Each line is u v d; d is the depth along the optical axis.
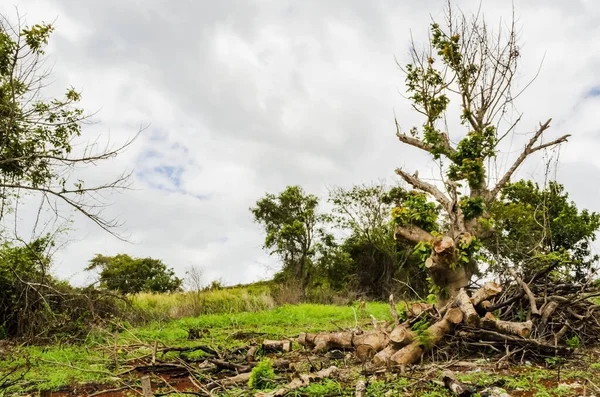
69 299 13.39
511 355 7.82
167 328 15.12
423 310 9.23
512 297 9.27
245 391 6.63
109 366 9.08
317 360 8.74
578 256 21.44
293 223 32.25
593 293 9.99
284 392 6.27
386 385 6.45
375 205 32.22
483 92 14.80
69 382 7.96
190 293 21.88
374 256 31.89
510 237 15.91
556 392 5.96
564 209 21.88
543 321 8.82
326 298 28.02
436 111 15.70
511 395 6.01
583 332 8.91
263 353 9.98
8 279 13.23
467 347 8.42
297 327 15.09
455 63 15.37
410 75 16.05
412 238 11.80
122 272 36.12
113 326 13.78
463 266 10.66
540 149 13.46
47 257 14.41
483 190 12.76
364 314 17.69
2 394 7.12
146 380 5.97
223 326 15.87
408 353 7.73
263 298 22.42
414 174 13.66
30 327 12.54
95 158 11.46
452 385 6.02
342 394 6.26
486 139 13.25
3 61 12.41
